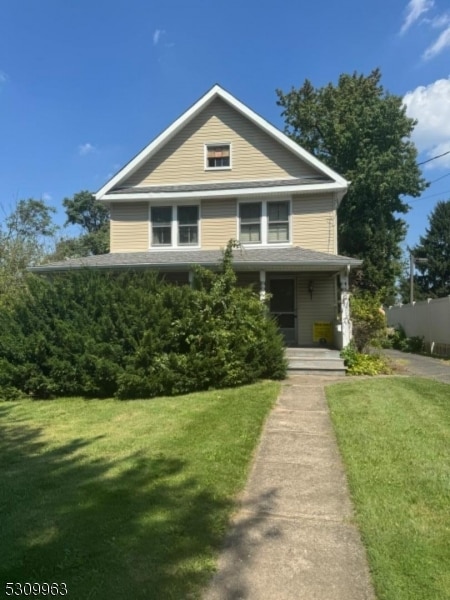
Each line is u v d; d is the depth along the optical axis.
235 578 2.76
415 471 4.43
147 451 5.23
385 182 25.09
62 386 9.34
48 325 9.78
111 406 8.09
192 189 14.52
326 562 2.95
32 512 3.67
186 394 8.75
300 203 14.31
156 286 10.05
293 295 14.34
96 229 47.72
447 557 2.94
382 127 25.75
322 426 6.25
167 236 14.89
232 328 9.62
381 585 2.66
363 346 13.00
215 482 4.24
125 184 15.35
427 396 7.98
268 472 4.60
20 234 24.36
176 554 2.99
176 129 14.97
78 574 2.78
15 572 2.82
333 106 27.25
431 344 18.11
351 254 27.09
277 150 14.72
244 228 14.52
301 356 11.15
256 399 7.82
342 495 4.02
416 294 42.25
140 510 3.65
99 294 9.73
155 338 9.13
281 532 3.35
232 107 14.98
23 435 6.35
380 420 6.33
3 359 9.53
